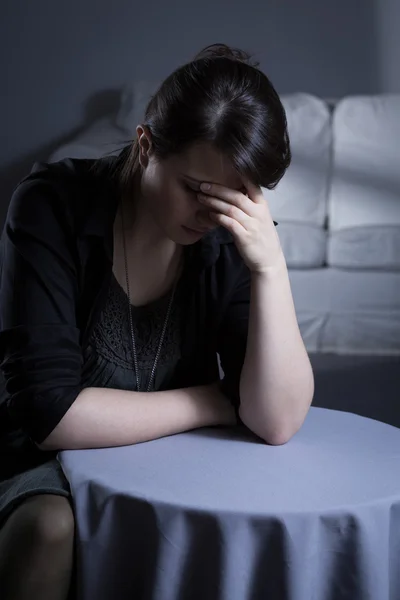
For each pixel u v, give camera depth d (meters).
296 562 1.32
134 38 6.09
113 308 1.64
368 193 4.80
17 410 1.53
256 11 5.97
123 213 1.66
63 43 6.11
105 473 1.42
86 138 5.24
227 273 1.74
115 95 6.14
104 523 1.38
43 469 1.51
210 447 1.58
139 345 1.68
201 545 1.33
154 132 1.47
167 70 6.10
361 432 1.70
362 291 4.57
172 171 1.45
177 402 1.62
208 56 1.60
